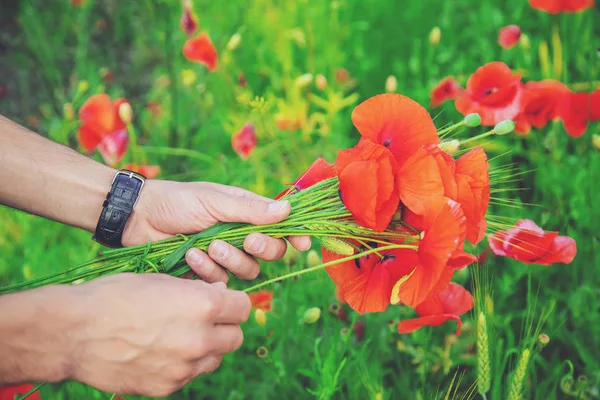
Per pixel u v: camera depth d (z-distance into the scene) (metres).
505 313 1.02
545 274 1.03
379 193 0.65
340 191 0.68
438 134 0.72
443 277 0.64
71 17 1.76
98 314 0.60
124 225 0.76
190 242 0.73
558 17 1.47
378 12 1.67
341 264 0.73
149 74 1.71
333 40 1.49
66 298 0.60
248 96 1.27
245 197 0.76
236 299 0.63
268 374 0.94
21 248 1.18
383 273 0.69
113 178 0.78
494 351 0.88
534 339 0.84
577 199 1.06
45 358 0.60
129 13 1.80
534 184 1.16
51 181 0.77
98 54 1.73
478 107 1.01
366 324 0.95
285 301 0.96
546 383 0.91
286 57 1.47
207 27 1.66
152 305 0.60
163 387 0.62
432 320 0.72
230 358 0.94
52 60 1.62
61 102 1.51
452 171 0.66
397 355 0.93
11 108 1.64
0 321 0.59
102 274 0.74
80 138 1.13
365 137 0.70
